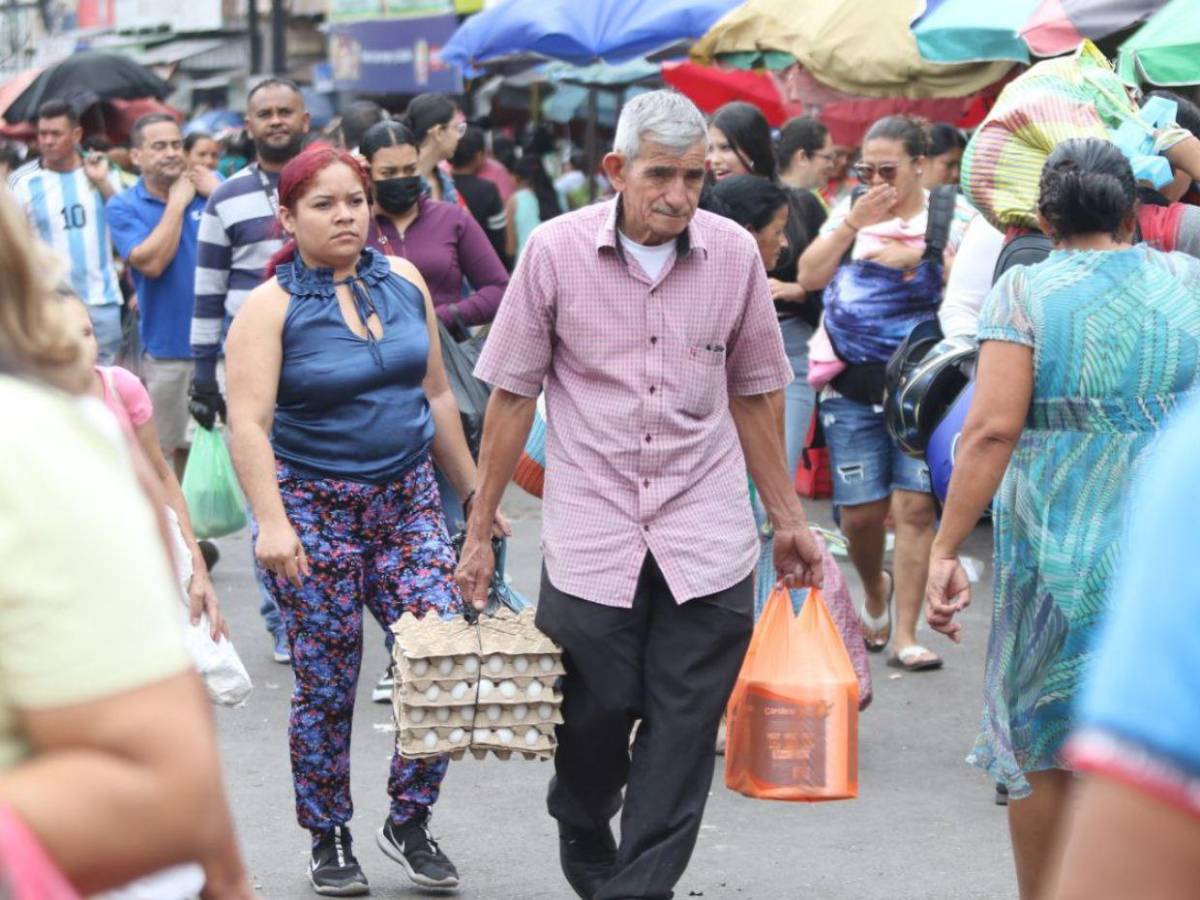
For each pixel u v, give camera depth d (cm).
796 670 639
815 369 1015
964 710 966
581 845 639
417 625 611
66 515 242
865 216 994
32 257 262
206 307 1050
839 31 1401
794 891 713
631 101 587
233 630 1156
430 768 704
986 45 1232
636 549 591
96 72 1941
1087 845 203
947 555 586
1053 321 554
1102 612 550
